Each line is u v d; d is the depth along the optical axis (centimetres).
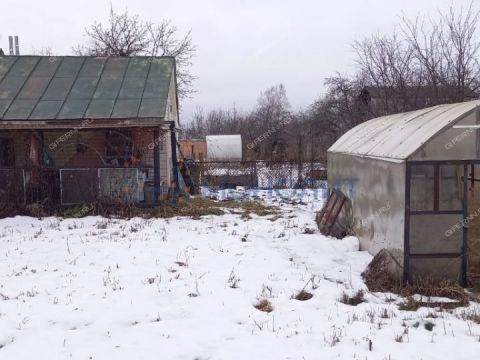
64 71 1591
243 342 487
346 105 2867
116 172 1291
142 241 961
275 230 1105
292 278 723
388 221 760
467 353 464
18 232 1067
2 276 724
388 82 1867
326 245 930
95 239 980
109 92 1459
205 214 1320
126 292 639
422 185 705
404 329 529
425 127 743
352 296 645
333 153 1170
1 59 1650
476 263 765
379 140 880
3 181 1263
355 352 464
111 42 2992
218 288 662
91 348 470
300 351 466
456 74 1630
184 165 1797
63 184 1279
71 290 650
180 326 527
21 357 451
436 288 672
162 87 1496
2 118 1305
